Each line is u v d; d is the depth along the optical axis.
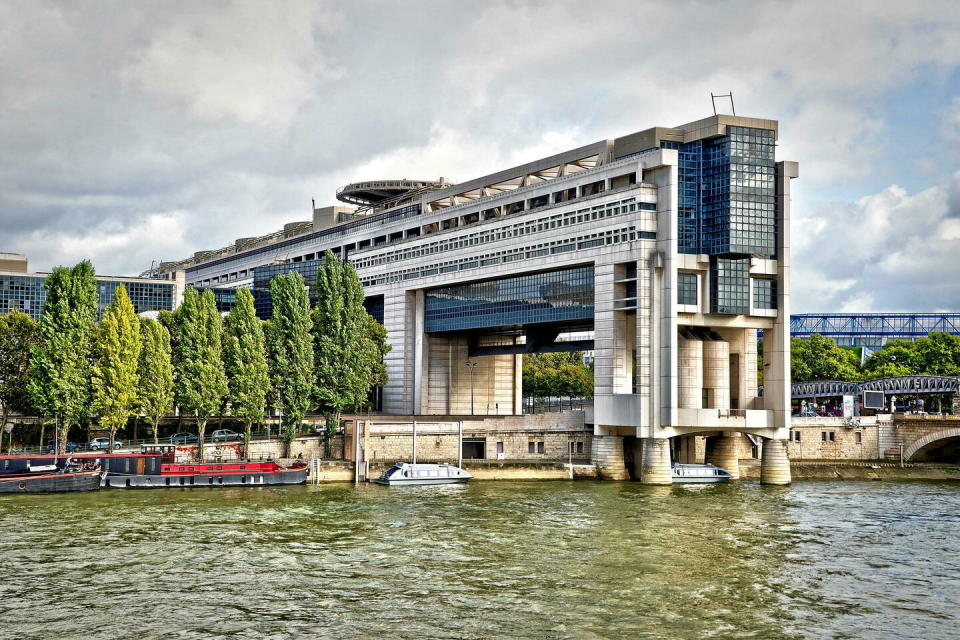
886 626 63.03
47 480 114.88
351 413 180.38
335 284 149.62
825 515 106.56
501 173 169.25
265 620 62.91
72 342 128.50
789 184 139.50
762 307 139.88
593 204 145.75
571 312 151.12
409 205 192.25
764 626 62.59
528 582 72.62
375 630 61.00
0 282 195.25
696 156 138.88
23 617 62.81
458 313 176.38
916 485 143.00
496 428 148.88
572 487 130.00
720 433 149.25
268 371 144.62
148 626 61.44
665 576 75.00
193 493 117.62
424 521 98.00
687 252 137.75
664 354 135.12
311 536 89.25
